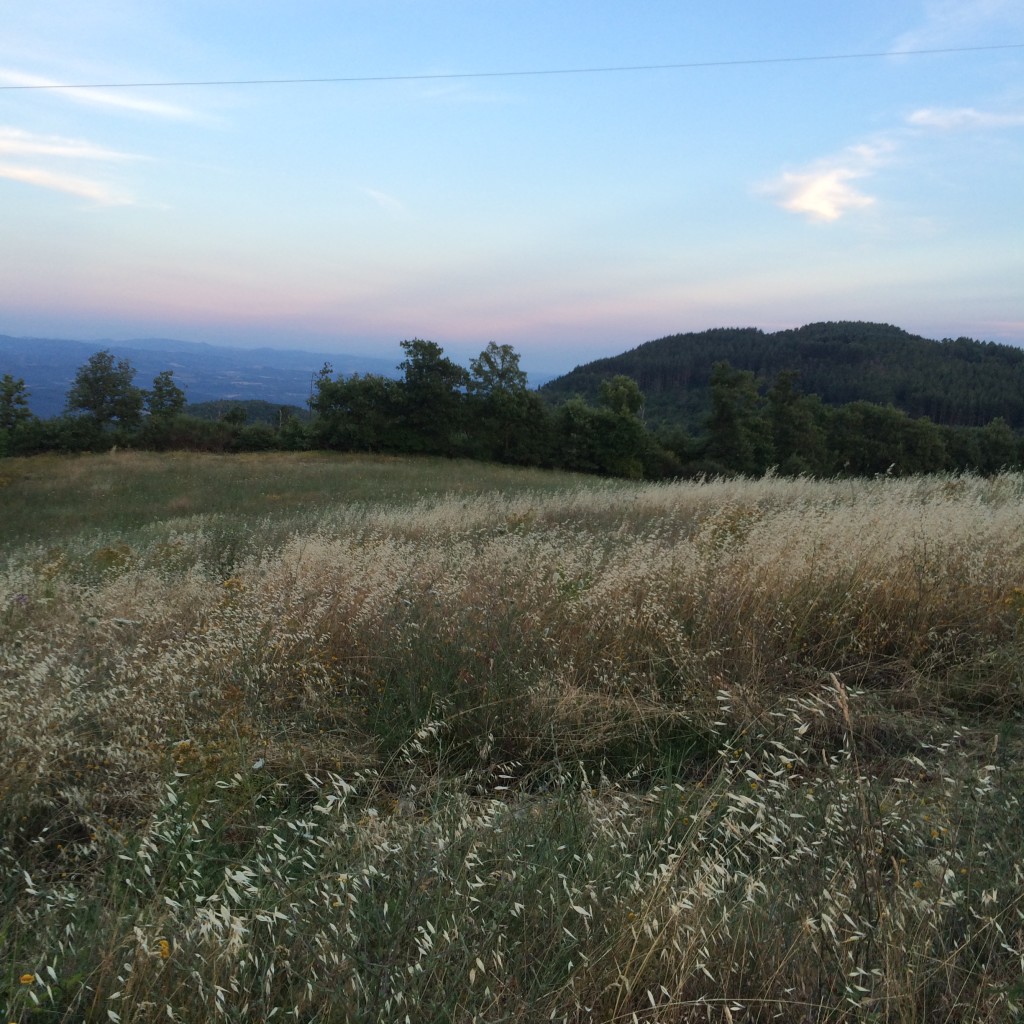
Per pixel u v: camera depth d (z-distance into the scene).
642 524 10.95
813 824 2.71
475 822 2.75
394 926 2.21
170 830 2.73
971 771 3.08
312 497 24.16
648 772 3.60
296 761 3.56
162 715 3.77
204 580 7.09
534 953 2.16
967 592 5.27
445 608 5.21
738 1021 1.94
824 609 5.12
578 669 4.55
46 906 2.28
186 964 1.97
